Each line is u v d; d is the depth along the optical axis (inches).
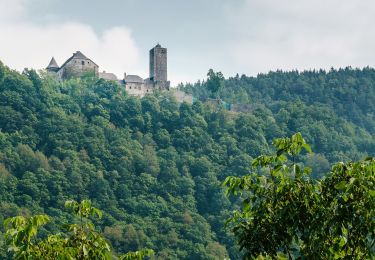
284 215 862.5
